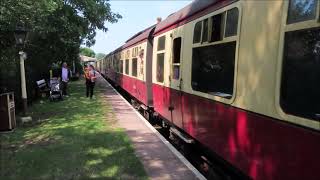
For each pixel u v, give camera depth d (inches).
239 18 230.8
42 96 901.8
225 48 254.1
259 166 205.3
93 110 678.5
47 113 642.2
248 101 217.8
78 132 468.4
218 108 267.0
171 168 312.0
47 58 1024.9
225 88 253.9
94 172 304.5
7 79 661.9
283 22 182.2
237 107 233.9
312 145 161.2
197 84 315.3
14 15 538.9
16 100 669.3
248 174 220.1
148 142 408.5
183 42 357.7
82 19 1076.5
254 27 211.3
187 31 344.2
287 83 179.5
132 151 369.1
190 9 337.4
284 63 181.6
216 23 271.4
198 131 315.0
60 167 319.3
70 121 555.8
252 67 213.0
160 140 418.6
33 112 653.3
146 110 599.5
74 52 1250.6
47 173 303.4
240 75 228.7
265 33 198.8
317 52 160.7
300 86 170.7
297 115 172.1
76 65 1952.5
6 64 659.4
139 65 670.5
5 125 480.4
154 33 515.5
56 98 844.6
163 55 449.4
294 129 173.2
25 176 296.8
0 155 359.9
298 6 172.4
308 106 165.3
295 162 172.2
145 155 353.7
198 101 313.0
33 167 320.2
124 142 406.9
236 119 235.8
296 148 171.5
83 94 1005.8
